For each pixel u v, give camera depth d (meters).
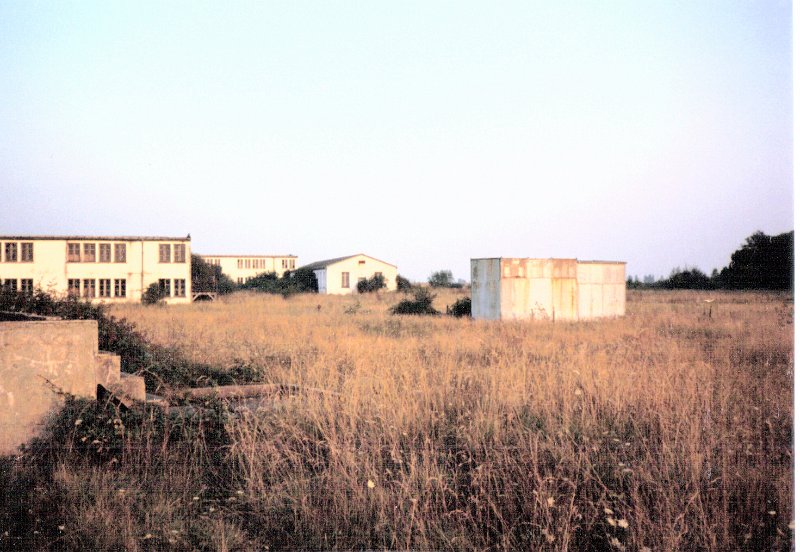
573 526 5.19
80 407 7.32
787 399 8.54
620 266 31.78
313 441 7.32
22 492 5.90
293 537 5.23
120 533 5.03
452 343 16.47
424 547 4.93
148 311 32.59
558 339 18.55
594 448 6.53
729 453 6.32
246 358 13.74
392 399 8.41
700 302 38.12
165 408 8.37
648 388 8.89
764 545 4.86
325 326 22.95
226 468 6.78
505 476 6.12
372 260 65.81
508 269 28.53
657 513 5.38
